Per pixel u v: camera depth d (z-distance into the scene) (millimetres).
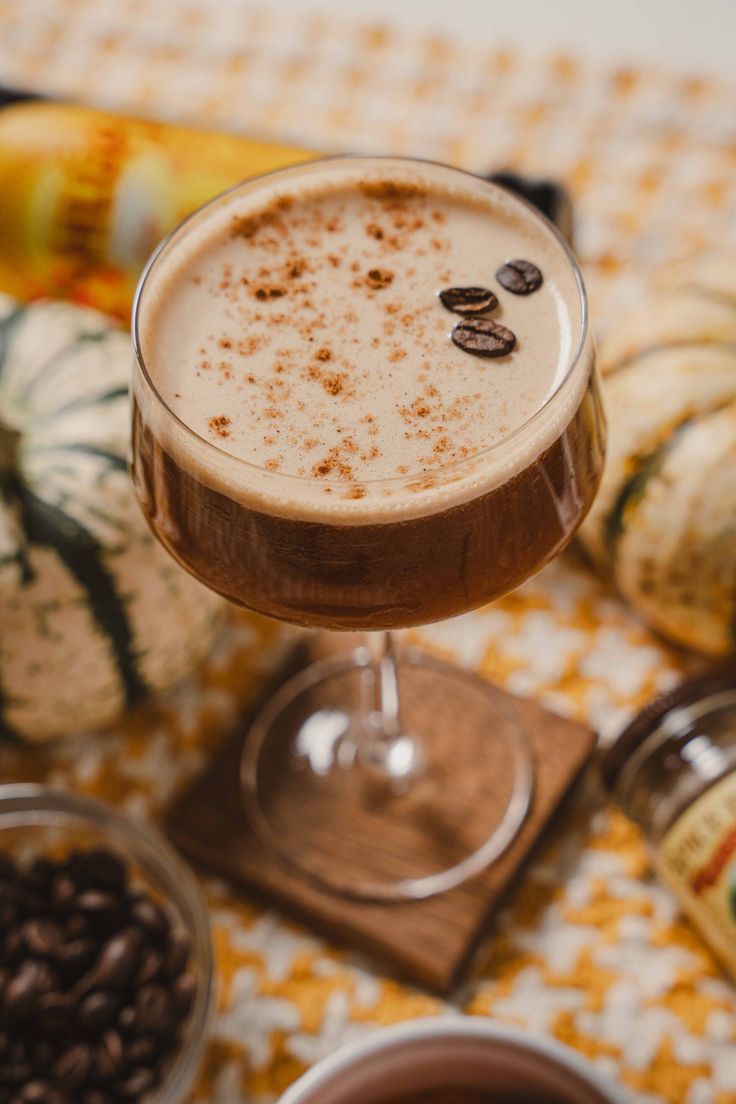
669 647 580
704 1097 500
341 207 461
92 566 522
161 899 535
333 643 598
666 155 669
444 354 438
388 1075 462
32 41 718
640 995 517
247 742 569
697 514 535
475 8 721
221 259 453
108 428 539
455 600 439
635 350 565
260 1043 515
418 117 690
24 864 542
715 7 711
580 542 600
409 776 558
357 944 534
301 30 717
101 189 608
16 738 556
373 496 412
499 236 455
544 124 683
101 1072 492
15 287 632
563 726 562
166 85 704
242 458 425
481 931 531
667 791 513
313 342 441
